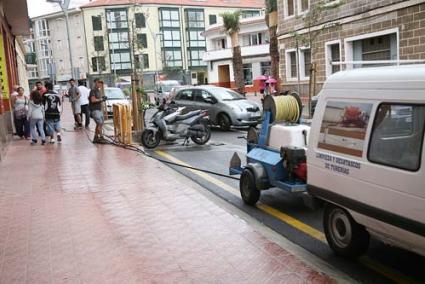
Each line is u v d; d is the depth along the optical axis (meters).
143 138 14.45
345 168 4.99
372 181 4.61
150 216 6.74
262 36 61.44
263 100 7.93
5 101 16.98
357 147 4.84
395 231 4.41
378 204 4.54
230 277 4.66
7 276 4.81
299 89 25.48
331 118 5.28
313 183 5.57
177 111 14.83
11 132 17.11
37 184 9.09
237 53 42.47
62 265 5.05
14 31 27.31
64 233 6.09
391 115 4.48
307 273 4.73
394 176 4.34
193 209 7.05
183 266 4.95
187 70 83.00
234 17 41.84
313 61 24.09
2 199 7.99
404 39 19.72
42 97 15.14
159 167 10.48
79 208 7.26
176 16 81.88
